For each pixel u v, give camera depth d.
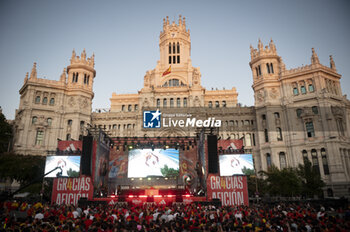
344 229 13.17
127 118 72.75
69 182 35.31
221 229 15.02
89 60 75.81
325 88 60.09
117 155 50.25
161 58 88.19
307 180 44.72
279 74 67.12
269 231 13.48
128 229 13.18
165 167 44.56
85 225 15.43
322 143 57.25
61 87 69.12
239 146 44.22
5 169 47.06
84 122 69.25
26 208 22.55
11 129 68.88
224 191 35.06
